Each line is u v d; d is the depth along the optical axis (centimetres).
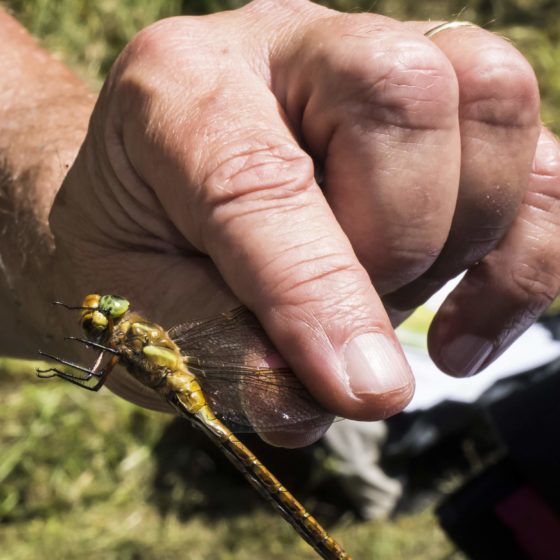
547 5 94
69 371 54
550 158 35
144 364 33
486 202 34
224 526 58
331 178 33
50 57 41
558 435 44
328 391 31
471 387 57
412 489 60
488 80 33
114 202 34
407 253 33
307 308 31
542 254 35
